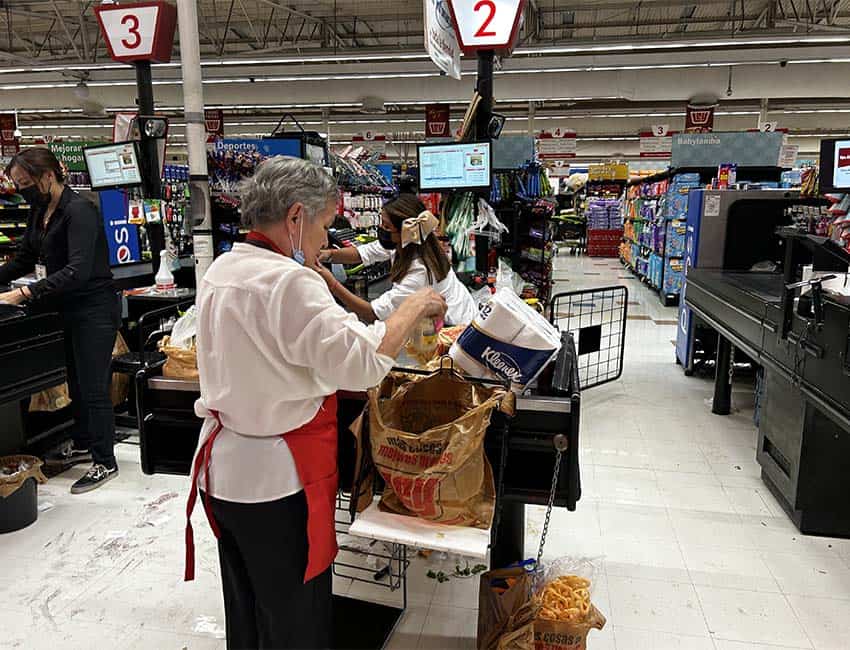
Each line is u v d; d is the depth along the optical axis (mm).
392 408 1707
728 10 11938
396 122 20484
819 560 2732
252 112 20375
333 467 1571
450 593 2467
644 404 4852
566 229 20844
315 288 1367
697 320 5488
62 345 3357
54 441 3863
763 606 2408
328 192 1463
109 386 3477
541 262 7234
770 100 17062
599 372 5727
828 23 11234
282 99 14391
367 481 1723
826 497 2887
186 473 2043
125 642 2205
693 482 3500
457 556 2721
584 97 13484
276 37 14344
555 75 13375
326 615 1661
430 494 1560
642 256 12672
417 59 12445
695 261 5391
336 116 20250
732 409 4742
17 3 11445
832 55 10859
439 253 2814
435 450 1542
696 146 9422
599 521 3059
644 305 9734
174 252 4977
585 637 1899
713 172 9312
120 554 2764
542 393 1802
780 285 4023
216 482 1510
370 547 2740
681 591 2498
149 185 4434
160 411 2049
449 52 3613
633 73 13109
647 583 2551
